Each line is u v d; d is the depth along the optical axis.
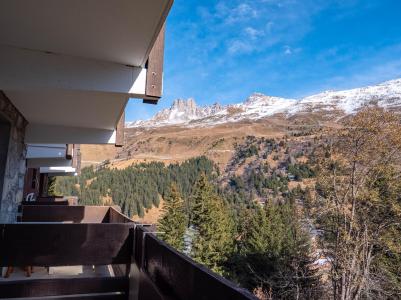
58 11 1.86
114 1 1.74
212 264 24.05
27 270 4.26
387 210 12.79
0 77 2.34
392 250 12.84
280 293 15.67
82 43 2.27
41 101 3.34
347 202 13.30
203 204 25.80
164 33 2.73
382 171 12.52
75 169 10.84
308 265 15.66
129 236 2.73
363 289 12.40
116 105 3.38
